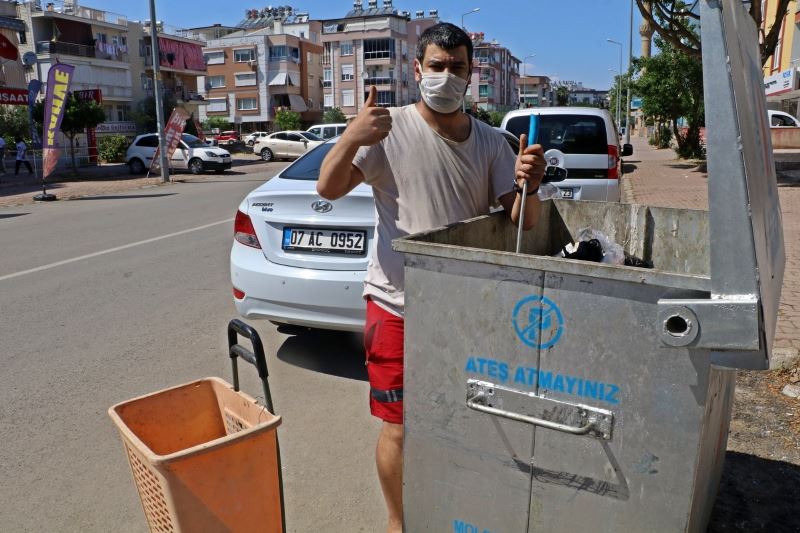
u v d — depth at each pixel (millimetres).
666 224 2607
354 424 3768
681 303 1507
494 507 1894
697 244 2537
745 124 1559
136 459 2133
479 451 1878
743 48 1788
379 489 3139
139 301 6277
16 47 27078
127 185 20219
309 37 77500
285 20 86875
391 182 2361
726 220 1460
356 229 4051
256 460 2129
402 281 2361
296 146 32062
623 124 66938
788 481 2967
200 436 2506
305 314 4172
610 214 2738
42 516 2953
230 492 2092
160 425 2416
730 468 3066
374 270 2426
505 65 119312
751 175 1541
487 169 2455
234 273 4418
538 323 1709
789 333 4750
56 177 24359
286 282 4156
